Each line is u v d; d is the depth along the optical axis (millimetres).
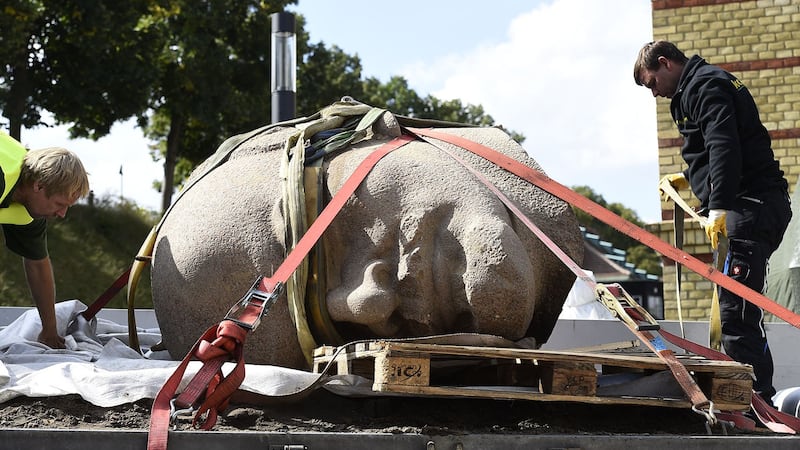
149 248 5016
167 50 29281
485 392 3605
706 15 14539
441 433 3299
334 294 4219
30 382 3773
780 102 14219
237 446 3062
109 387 3713
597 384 4090
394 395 3812
